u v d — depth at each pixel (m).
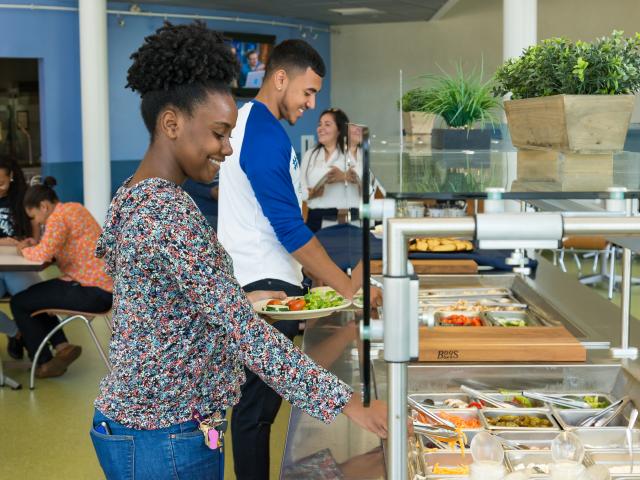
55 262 5.15
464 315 3.27
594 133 1.91
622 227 1.10
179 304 1.55
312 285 3.69
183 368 1.57
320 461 1.94
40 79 11.23
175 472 1.60
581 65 2.02
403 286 1.15
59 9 11.14
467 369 2.53
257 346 1.52
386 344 1.16
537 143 2.17
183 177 1.62
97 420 1.63
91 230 5.11
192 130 1.56
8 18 10.85
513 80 2.45
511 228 1.11
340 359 2.60
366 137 1.17
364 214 1.19
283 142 2.77
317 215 6.20
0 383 5.25
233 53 1.59
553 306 3.25
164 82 1.55
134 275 1.52
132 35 12.01
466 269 3.95
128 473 1.60
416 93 4.05
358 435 2.11
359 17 13.85
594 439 2.20
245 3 12.07
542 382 2.52
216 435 1.59
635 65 2.06
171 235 1.49
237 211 2.87
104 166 10.54
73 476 3.94
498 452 1.65
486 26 14.09
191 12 12.49
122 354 1.57
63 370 5.45
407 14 13.47
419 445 2.10
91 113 10.41
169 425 1.59
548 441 2.19
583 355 2.56
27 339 5.27
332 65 15.17
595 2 12.74
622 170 1.90
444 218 1.13
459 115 3.39
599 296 3.43
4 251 5.49
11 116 12.15
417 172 1.88
